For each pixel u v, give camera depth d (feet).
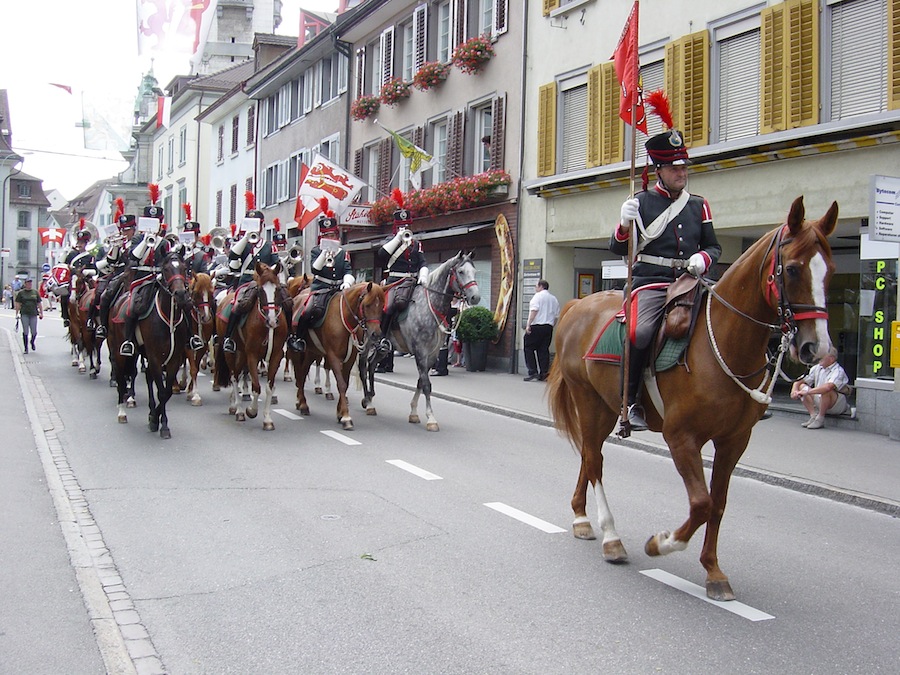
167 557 20.49
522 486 28.96
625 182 56.70
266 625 16.46
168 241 39.86
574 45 62.59
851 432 40.68
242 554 20.80
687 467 17.76
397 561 20.43
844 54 42.83
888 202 32.65
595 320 21.52
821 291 15.60
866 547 23.15
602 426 21.56
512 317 68.18
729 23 49.06
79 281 61.11
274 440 36.70
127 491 26.99
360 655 15.14
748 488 30.68
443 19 83.30
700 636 16.20
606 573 19.81
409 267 45.44
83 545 20.97
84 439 35.73
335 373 40.47
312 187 81.20
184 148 177.99
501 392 55.01
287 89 124.47
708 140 50.16
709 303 17.89
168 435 36.63
